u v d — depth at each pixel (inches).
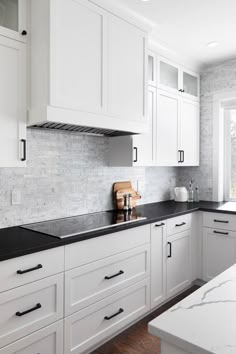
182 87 138.2
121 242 89.5
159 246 106.1
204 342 27.9
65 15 78.0
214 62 143.4
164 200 152.1
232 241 120.3
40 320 68.5
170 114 130.0
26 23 78.0
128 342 89.7
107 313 85.4
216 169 148.3
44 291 69.3
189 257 124.3
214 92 147.5
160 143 124.3
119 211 116.6
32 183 92.1
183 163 138.9
